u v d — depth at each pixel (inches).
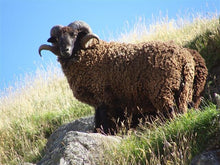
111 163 886.4
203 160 819.4
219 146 853.2
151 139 953.5
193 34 1685.5
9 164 1338.6
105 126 1138.7
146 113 1171.9
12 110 1926.7
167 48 1099.3
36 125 1600.6
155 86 1061.1
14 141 1540.4
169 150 892.0
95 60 1151.6
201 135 906.1
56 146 1037.2
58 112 1659.7
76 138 953.5
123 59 1117.1
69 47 1169.4
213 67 1341.0
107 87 1129.4
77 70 1169.4
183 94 1056.2
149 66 1079.6
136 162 901.8
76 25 1221.7
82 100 1179.9
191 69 1074.1
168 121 1008.9
